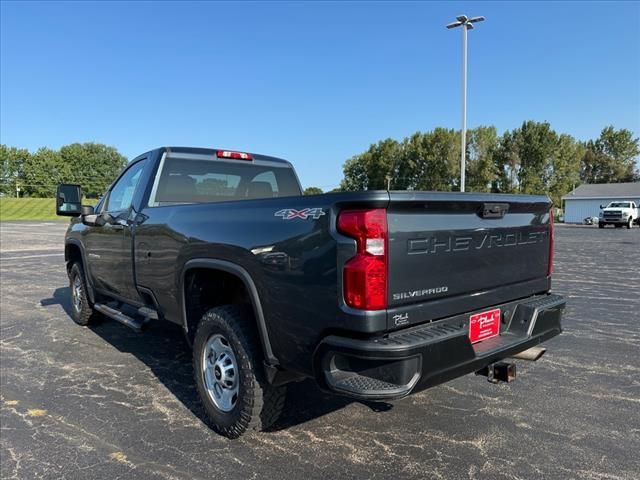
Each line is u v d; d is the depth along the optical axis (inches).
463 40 972.6
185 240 136.6
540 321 129.0
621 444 125.0
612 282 388.5
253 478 109.6
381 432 131.8
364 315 92.3
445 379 102.0
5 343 217.3
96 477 110.2
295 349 105.8
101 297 221.3
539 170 2409.0
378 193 92.5
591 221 1930.4
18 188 3887.8
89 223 196.5
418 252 100.6
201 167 185.0
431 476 110.3
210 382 134.2
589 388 163.2
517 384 166.7
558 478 109.5
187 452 121.4
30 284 390.6
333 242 96.0
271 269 108.5
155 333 234.8
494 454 120.0
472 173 2413.9
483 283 118.3
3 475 111.1
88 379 172.6
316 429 133.6
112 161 4411.9
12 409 147.0
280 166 214.2
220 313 127.0
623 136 3484.3
